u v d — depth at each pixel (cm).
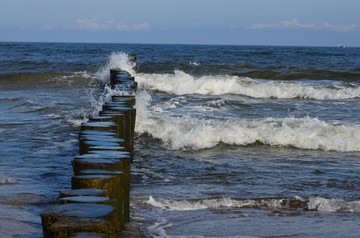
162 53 5688
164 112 1636
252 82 2258
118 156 648
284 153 1214
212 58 4531
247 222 723
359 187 924
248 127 1336
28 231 631
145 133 1329
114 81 2089
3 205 755
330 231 694
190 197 838
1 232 623
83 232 396
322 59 4666
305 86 2227
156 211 763
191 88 2289
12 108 1764
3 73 2667
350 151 1242
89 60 3816
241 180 960
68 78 2616
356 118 1620
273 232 685
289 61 4222
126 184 663
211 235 662
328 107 1872
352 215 770
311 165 1095
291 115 1659
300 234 680
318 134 1314
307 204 818
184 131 1318
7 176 939
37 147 1209
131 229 669
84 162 607
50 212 432
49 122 1511
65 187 872
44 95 2139
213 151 1226
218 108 1755
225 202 813
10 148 1192
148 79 2361
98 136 788
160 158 1147
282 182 948
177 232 670
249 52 6262
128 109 1075
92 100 1941
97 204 459
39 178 933
